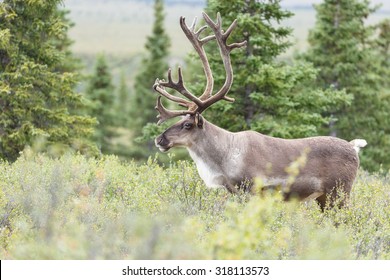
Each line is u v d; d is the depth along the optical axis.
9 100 28.00
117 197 15.12
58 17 29.75
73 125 30.14
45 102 29.41
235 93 30.16
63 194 12.58
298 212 12.63
